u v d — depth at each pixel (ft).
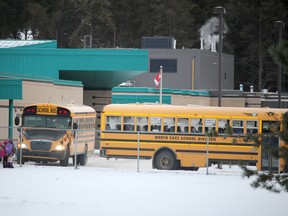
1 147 271.49
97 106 449.89
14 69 409.49
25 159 286.87
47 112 291.79
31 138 286.05
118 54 404.16
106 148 291.38
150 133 287.69
